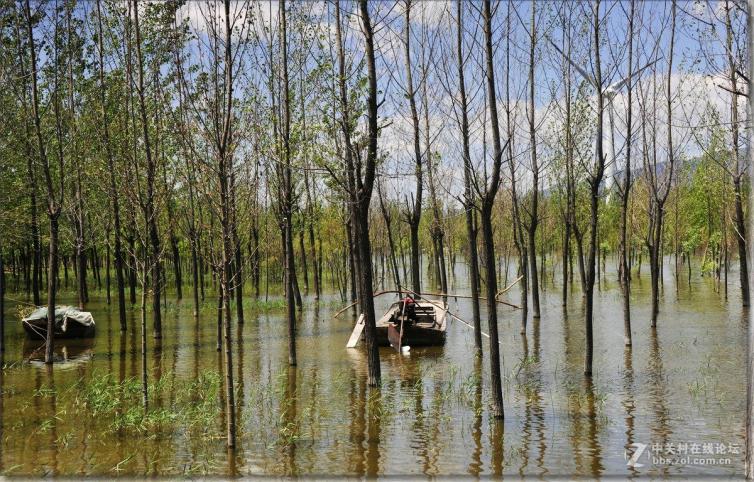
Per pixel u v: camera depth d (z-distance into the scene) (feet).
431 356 65.67
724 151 84.17
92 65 76.07
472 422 41.06
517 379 53.21
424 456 35.17
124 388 48.78
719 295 112.57
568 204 95.71
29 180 74.69
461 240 171.94
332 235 128.77
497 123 40.11
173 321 95.50
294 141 60.54
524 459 34.45
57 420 42.16
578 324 85.71
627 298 66.80
